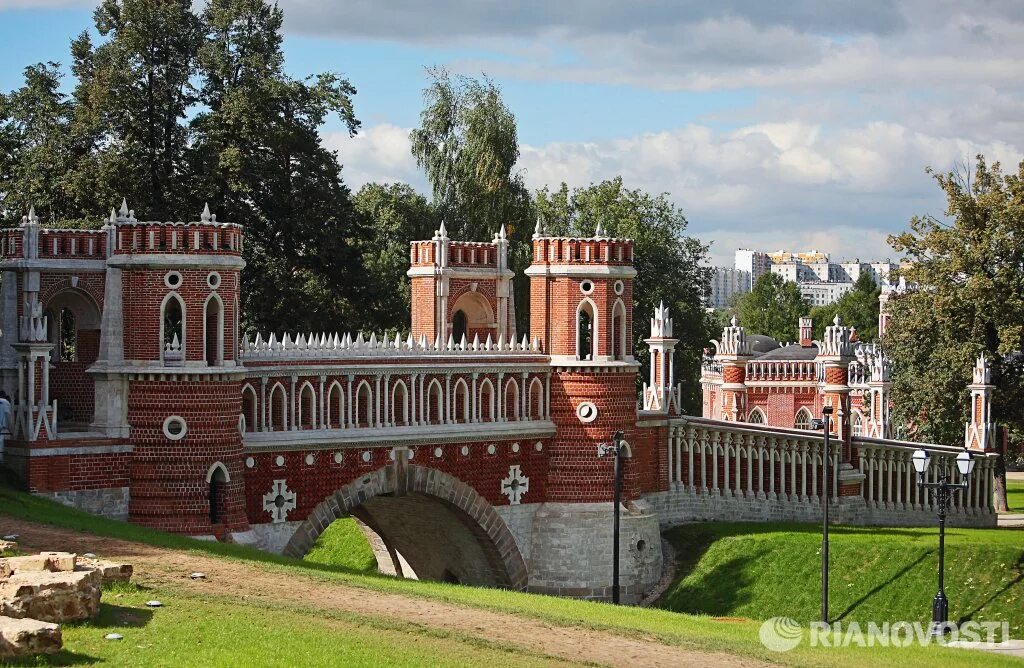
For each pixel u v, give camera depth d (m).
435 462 68.19
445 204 107.31
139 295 58.97
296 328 92.31
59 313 65.56
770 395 119.69
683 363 131.25
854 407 114.88
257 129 89.94
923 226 94.12
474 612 45.53
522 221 109.69
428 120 107.19
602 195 131.12
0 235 62.84
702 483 78.88
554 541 71.69
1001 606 67.62
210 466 58.84
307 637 38.88
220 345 59.44
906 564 70.06
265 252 93.44
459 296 83.50
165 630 37.84
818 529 77.12
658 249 128.75
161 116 88.56
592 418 72.25
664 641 45.12
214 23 91.44
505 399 71.12
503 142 107.25
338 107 95.75
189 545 51.56
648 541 73.25
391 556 79.25
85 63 91.94
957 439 102.31
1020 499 110.19
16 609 36.00
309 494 63.44
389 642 39.50
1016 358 95.56
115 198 84.44
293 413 63.03
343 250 95.00
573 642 42.91
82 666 34.12
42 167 86.56
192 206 87.75
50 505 54.66
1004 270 90.69
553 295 72.88
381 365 65.94
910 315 97.38
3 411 57.69
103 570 41.56
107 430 58.56
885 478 86.62
